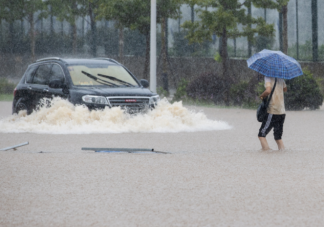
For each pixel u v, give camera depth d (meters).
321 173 14.45
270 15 68.06
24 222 9.88
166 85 62.72
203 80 50.28
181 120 26.48
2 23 99.38
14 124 26.34
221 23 47.25
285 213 10.41
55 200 11.54
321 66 61.16
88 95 25.42
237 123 30.28
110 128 24.84
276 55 18.45
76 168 15.35
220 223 9.74
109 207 10.93
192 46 78.00
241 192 12.20
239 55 71.19
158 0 59.19
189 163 16.20
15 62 99.12
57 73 27.48
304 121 31.75
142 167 15.52
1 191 12.42
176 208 10.82
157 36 81.81
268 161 16.47
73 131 24.69
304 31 64.56
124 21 58.72
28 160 16.77
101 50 90.25
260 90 43.66
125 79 27.84
